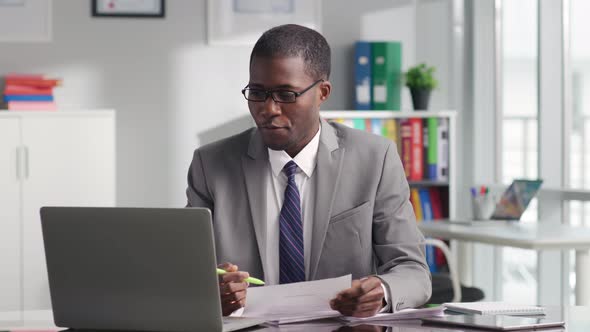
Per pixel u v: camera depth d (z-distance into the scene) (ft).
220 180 7.83
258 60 7.11
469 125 19.48
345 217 7.61
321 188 7.61
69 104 17.70
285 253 7.49
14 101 16.55
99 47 17.76
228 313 6.59
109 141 16.65
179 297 5.89
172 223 5.78
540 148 17.51
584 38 16.57
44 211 6.15
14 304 16.35
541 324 6.18
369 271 7.69
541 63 17.39
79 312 6.20
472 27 19.36
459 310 6.93
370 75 18.51
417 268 7.38
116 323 6.10
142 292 5.98
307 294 6.39
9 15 17.42
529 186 16.06
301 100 7.12
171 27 17.95
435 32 19.51
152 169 17.98
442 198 18.33
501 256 18.98
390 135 17.84
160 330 5.98
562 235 14.01
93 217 5.99
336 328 6.16
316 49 7.27
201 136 18.11
